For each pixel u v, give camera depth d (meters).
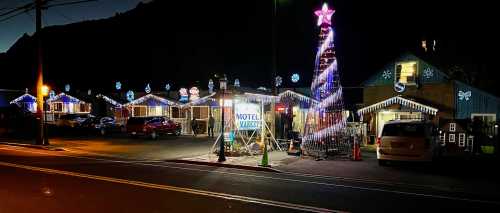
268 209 8.22
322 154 17.28
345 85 28.55
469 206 8.89
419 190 10.68
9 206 8.20
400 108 22.36
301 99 24.59
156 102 33.44
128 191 9.85
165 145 23.16
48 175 12.05
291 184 11.21
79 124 32.19
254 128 18.47
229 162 15.45
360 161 16.17
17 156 17.25
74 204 8.44
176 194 9.56
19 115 34.19
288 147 19.59
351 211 8.19
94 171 13.14
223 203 8.69
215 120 31.09
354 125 21.77
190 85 35.22
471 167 14.86
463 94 21.38
